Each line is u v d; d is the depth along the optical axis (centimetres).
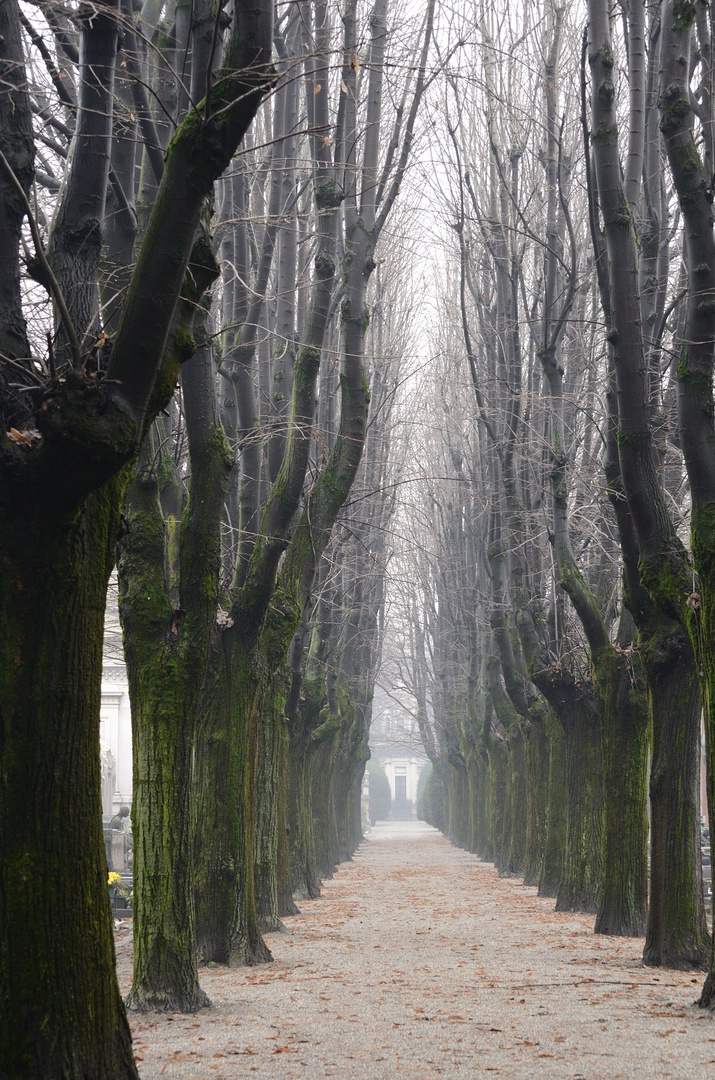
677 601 1343
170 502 1495
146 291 695
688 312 1206
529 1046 978
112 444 676
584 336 2561
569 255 2514
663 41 1232
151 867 1216
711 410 1191
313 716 2922
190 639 1247
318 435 1764
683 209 1210
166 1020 1136
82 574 729
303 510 1931
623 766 1911
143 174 1191
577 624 2647
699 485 1190
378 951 1728
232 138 702
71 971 695
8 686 698
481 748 4919
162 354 749
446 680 5903
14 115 748
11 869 685
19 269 756
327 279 1650
